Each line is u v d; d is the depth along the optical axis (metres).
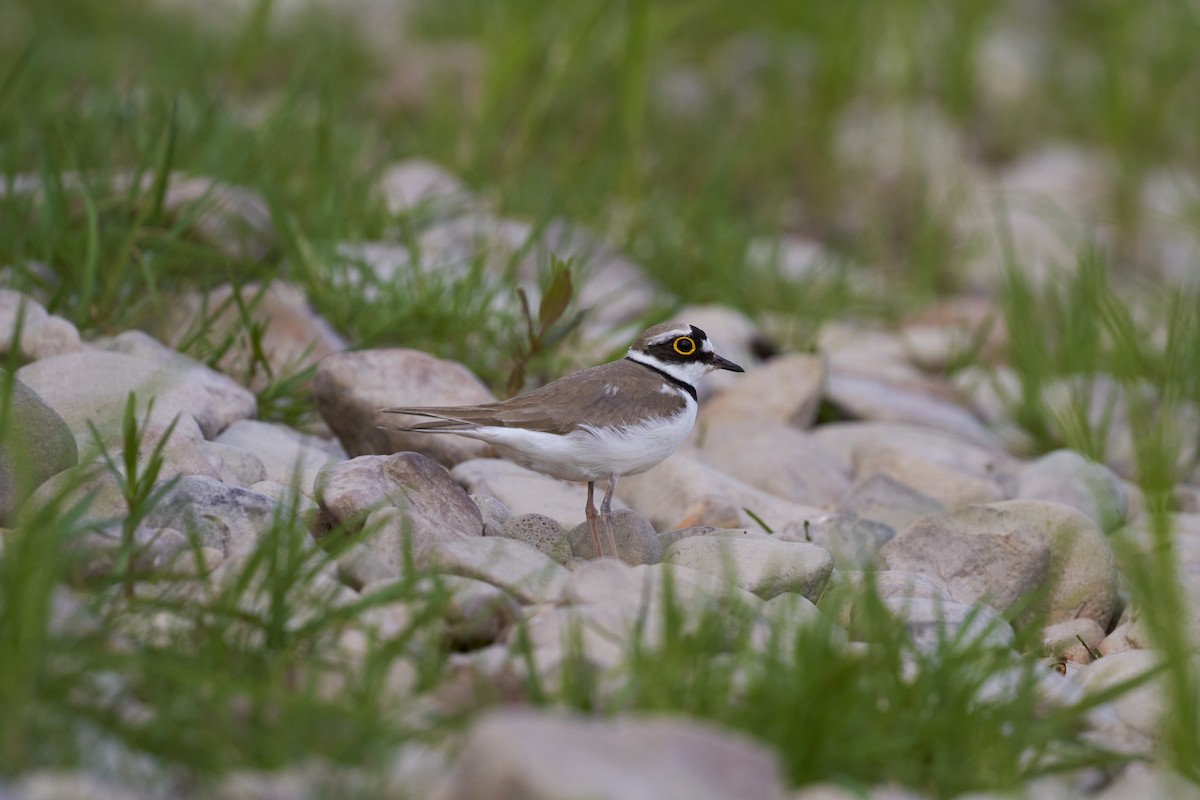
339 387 10.92
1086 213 22.47
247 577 7.04
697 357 9.79
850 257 19.12
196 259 13.02
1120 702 7.66
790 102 23.08
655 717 6.30
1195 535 10.95
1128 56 23.83
